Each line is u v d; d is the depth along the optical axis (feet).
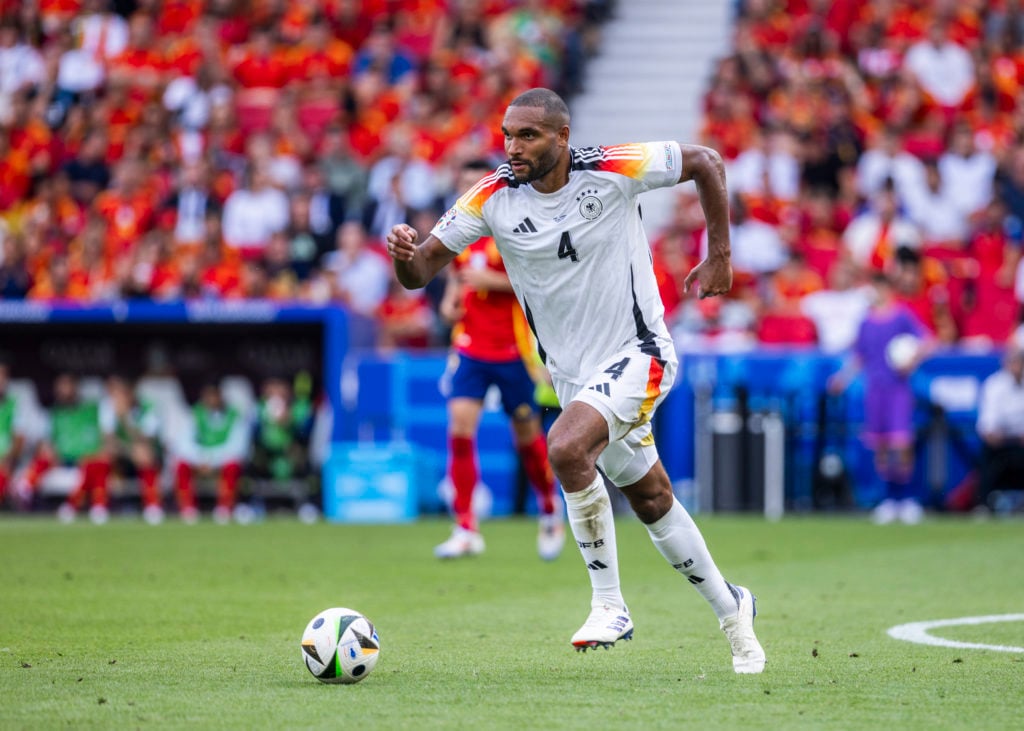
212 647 67.72
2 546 126.52
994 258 181.47
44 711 50.52
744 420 167.02
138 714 49.93
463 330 115.75
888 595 90.68
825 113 203.72
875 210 186.50
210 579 99.81
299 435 175.94
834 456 166.30
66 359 179.52
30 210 222.28
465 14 235.40
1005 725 48.14
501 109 215.51
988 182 193.98
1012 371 159.53
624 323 60.03
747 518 161.99
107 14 247.91
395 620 78.64
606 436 58.23
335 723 48.21
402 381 171.32
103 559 114.21
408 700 52.90
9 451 178.81
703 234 192.34
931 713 50.37
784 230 188.03
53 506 179.32
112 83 234.58
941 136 202.39
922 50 209.67
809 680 57.93
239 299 178.70
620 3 252.62
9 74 248.93
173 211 207.51
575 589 94.63
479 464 169.78
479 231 60.80
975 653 65.82
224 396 177.99
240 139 221.46
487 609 83.76
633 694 54.39
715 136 207.72
